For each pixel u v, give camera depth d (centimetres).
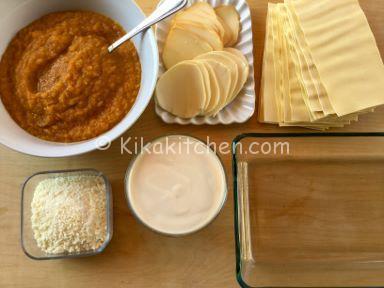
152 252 83
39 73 83
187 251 83
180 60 91
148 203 82
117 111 82
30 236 82
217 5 98
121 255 82
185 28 91
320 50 89
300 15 93
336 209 93
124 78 84
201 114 89
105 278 81
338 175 95
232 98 90
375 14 100
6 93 81
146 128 90
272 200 93
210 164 85
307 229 91
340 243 91
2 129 76
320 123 90
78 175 85
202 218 82
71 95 80
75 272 81
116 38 87
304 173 95
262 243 90
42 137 80
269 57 94
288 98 90
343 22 91
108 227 82
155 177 84
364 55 88
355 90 85
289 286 84
